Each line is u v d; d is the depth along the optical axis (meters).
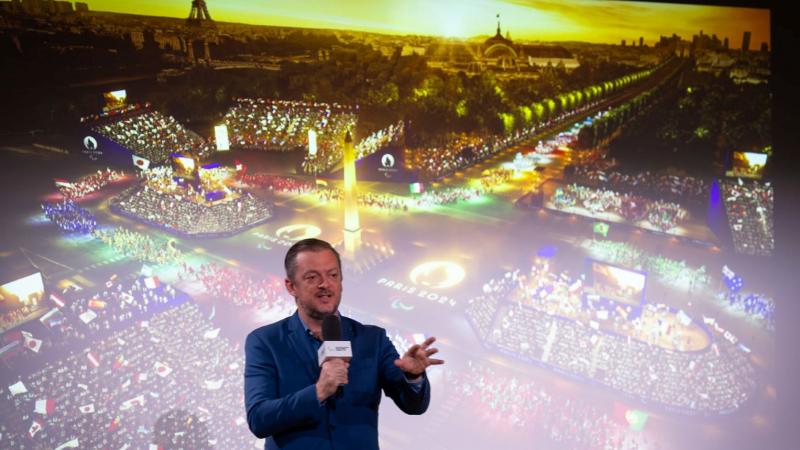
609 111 9.82
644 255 9.87
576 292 10.36
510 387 9.58
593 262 10.09
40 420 8.11
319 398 1.31
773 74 8.33
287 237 11.17
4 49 8.80
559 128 10.25
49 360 8.71
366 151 11.12
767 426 8.34
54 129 9.33
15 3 8.74
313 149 11.02
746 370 8.75
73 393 8.40
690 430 8.47
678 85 9.31
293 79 10.24
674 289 9.60
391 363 1.62
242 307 10.41
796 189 8.34
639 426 8.79
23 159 9.21
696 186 9.44
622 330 9.88
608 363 9.52
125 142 9.86
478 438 9.08
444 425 9.34
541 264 10.52
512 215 10.97
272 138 10.90
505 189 10.94
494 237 11.01
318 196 11.41
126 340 9.37
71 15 9.08
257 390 1.46
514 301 10.66
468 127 10.61
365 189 11.50
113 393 8.55
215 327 9.94
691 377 8.96
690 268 9.53
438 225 11.23
